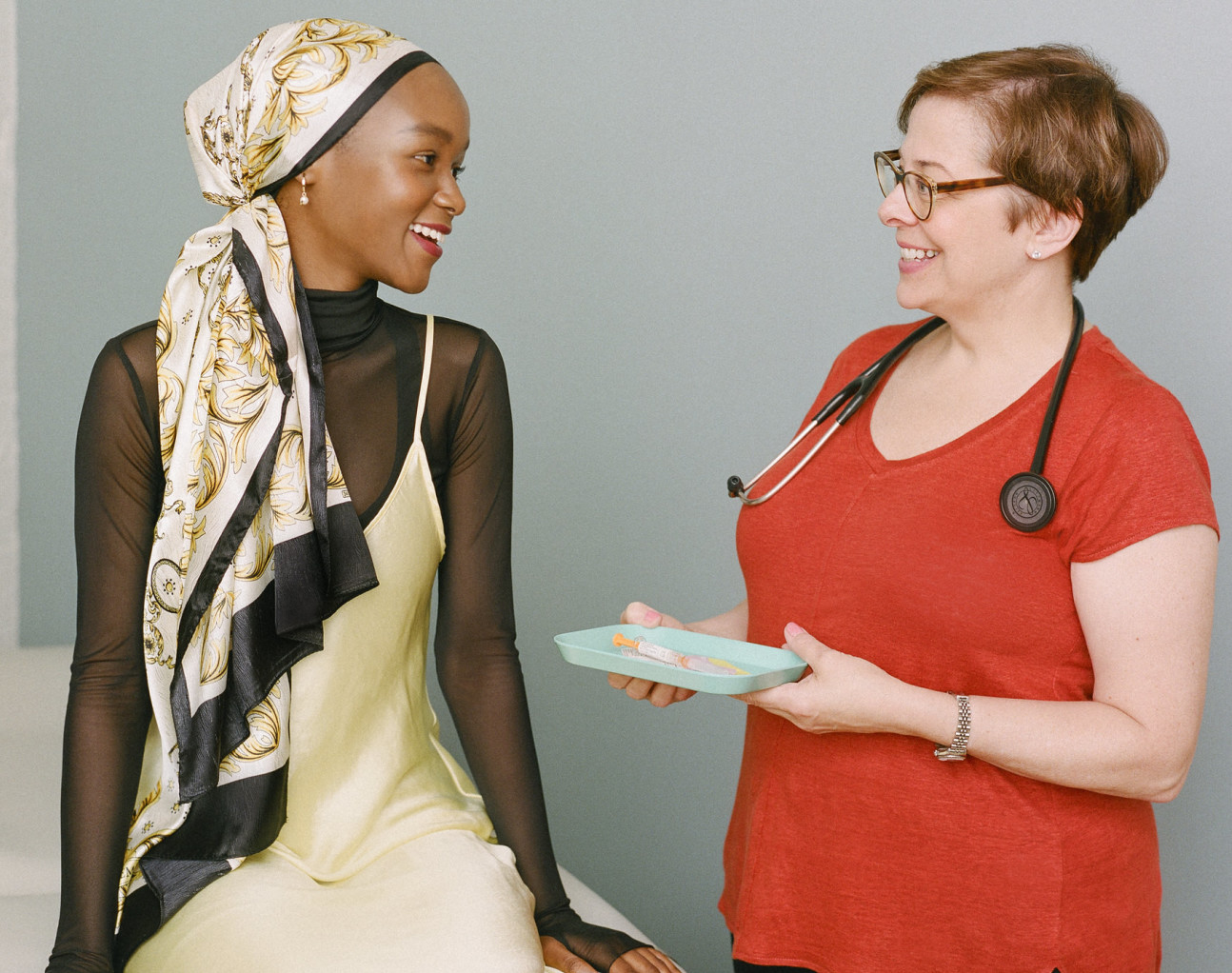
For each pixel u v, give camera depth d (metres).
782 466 1.35
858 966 1.16
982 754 1.08
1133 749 1.04
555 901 1.39
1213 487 1.89
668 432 2.53
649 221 2.52
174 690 1.26
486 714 1.42
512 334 2.66
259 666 1.26
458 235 2.68
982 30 2.13
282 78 1.20
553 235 2.61
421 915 1.21
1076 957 1.09
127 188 2.97
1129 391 1.09
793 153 2.37
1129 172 1.12
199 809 1.27
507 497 1.44
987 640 1.13
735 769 2.46
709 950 2.50
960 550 1.14
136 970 1.21
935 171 1.14
